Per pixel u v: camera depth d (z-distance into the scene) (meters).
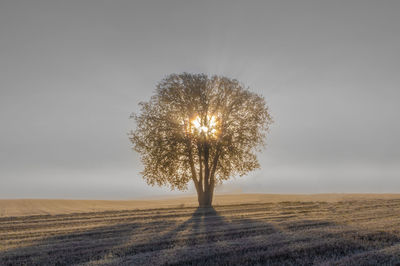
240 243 11.19
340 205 29.34
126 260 9.27
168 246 11.22
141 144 31.58
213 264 8.75
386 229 13.51
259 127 33.53
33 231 15.46
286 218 19.27
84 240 12.73
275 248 10.35
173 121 31.86
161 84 32.94
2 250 11.01
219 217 20.75
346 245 10.70
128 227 16.41
